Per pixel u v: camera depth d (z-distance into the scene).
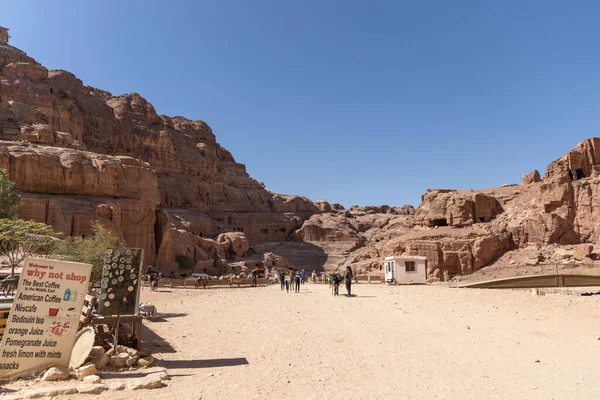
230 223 116.44
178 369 9.06
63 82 98.38
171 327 14.50
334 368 9.38
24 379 7.62
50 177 52.91
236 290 37.41
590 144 68.06
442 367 9.59
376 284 43.75
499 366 9.75
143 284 37.69
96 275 17.67
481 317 17.50
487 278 47.03
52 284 8.17
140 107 119.25
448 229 68.56
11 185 35.19
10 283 14.12
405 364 9.83
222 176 132.38
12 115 66.25
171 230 70.19
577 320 16.80
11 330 7.69
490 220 70.88
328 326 15.13
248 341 12.32
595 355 10.88
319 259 105.56
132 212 59.00
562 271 45.03
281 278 36.91
